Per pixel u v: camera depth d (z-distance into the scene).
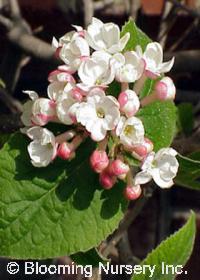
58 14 0.65
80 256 0.32
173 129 0.33
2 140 0.39
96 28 0.31
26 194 0.31
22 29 0.54
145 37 0.33
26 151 0.31
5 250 0.30
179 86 0.65
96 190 0.31
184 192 0.67
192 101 0.59
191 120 0.48
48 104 0.30
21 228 0.31
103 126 0.29
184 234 0.32
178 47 0.62
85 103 0.29
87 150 0.32
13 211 0.31
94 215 0.31
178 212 0.66
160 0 0.66
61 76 0.30
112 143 0.30
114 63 0.30
